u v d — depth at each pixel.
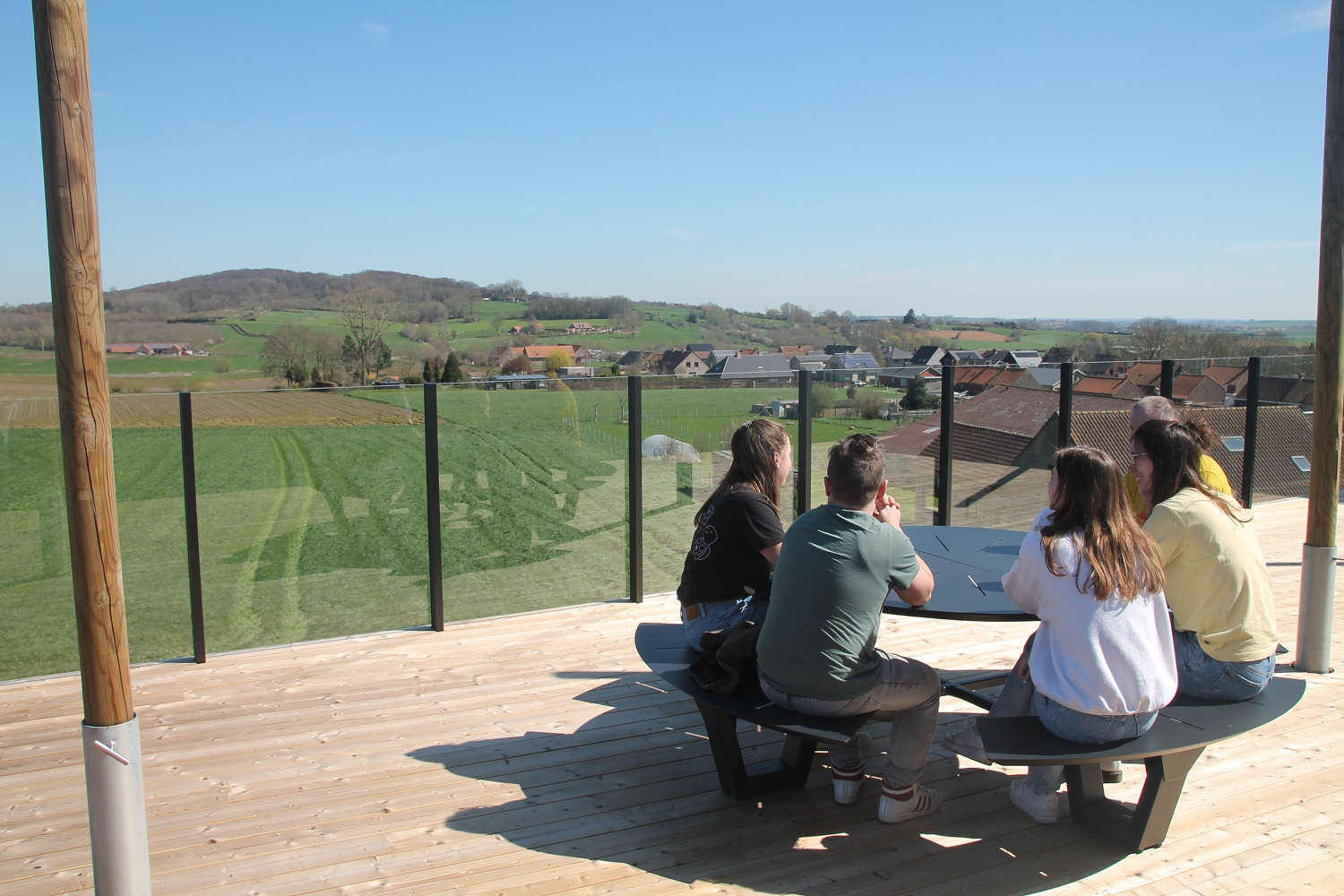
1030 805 3.00
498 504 5.35
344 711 3.93
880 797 3.06
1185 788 3.20
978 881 2.63
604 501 5.57
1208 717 2.78
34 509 4.43
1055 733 2.64
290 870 2.68
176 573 4.77
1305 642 4.36
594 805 3.10
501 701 4.05
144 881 2.31
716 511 3.33
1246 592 2.86
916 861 2.74
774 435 3.36
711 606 3.34
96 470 2.12
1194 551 2.89
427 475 4.95
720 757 3.11
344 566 5.07
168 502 4.75
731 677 2.93
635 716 3.88
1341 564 6.04
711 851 2.80
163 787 3.23
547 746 3.58
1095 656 2.55
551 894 2.56
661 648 3.37
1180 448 3.06
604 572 5.66
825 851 2.80
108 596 2.18
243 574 4.92
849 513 2.72
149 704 4.02
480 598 5.36
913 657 4.60
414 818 3.00
